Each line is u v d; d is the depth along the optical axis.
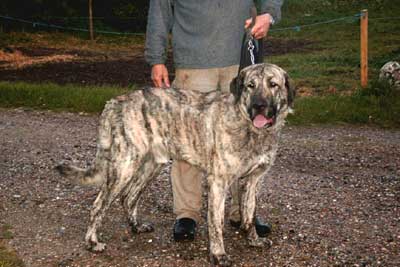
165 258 4.74
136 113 4.73
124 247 4.95
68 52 19.83
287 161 7.48
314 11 30.73
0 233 5.20
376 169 7.14
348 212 5.67
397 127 9.34
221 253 4.60
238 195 5.25
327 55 17.81
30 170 7.16
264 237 5.09
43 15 24.28
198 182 5.15
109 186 4.77
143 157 4.77
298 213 5.66
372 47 18.78
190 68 5.04
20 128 9.41
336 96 10.87
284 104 4.59
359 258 4.65
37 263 4.63
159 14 5.07
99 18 25.05
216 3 4.91
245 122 4.50
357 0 31.78
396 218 5.49
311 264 4.58
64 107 10.91
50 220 5.54
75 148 8.23
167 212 5.79
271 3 4.91
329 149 8.06
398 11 29.44
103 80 13.99
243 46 4.94
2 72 15.27
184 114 4.70
